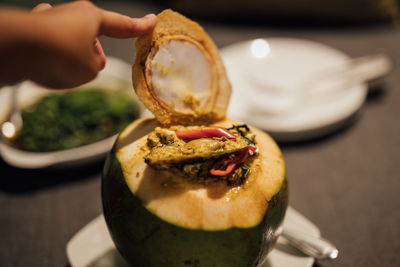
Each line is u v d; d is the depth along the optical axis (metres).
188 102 0.39
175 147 0.35
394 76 0.79
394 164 0.59
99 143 0.56
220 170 0.34
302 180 0.57
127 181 0.35
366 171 0.58
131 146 0.37
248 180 0.35
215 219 0.33
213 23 1.02
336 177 0.57
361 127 0.66
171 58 0.38
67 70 0.27
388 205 0.53
